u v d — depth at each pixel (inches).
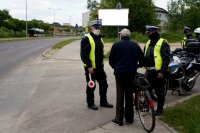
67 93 367.2
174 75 335.0
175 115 257.9
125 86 248.5
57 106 305.9
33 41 1973.4
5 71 556.4
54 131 234.1
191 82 375.2
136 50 250.4
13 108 298.4
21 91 378.0
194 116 252.5
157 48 272.7
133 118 255.0
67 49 1096.8
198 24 2549.2
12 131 234.1
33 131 234.2
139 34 1817.2
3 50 1096.8
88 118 266.2
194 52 369.1
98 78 301.0
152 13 2566.4
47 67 617.0
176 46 1302.9
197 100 313.4
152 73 278.2
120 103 247.6
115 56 251.1
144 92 238.2
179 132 222.8
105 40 1808.6
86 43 291.3
